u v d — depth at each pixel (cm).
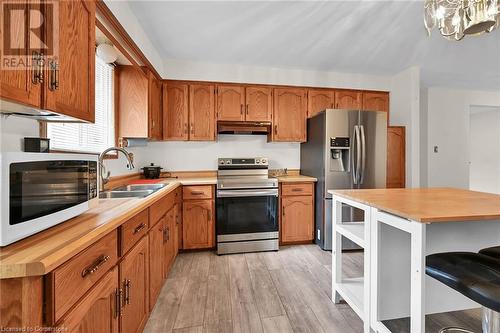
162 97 310
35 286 68
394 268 153
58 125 168
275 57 311
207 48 286
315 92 348
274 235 299
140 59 243
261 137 362
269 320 168
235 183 291
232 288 210
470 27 161
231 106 325
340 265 188
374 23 232
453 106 477
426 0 165
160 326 162
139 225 147
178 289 208
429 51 297
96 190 128
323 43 274
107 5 163
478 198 159
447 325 165
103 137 233
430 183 470
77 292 83
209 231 294
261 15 219
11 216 73
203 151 347
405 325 166
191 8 208
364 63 332
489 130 584
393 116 381
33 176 82
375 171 310
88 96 128
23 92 86
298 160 372
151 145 335
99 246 99
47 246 77
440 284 170
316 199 321
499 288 100
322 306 184
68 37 110
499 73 379
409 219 117
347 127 304
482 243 170
